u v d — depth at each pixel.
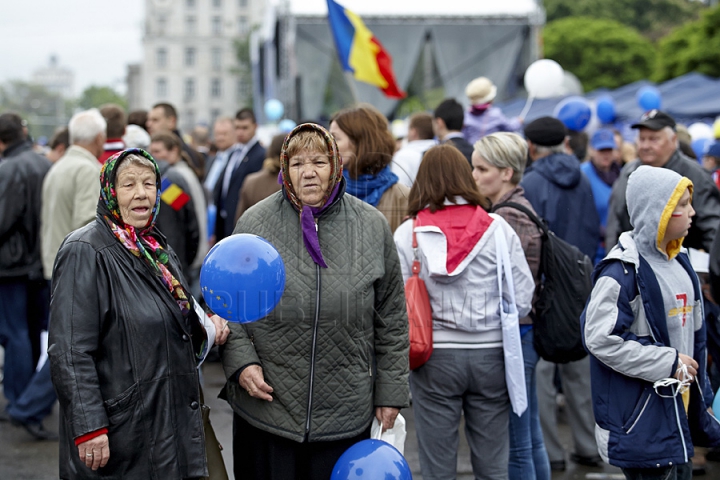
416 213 3.84
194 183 6.96
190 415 3.04
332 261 3.20
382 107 13.02
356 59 10.04
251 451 3.29
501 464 3.78
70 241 2.97
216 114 61.84
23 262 5.86
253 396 3.21
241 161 8.12
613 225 5.31
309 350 3.16
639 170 3.43
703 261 4.77
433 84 13.00
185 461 3.01
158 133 6.83
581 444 5.16
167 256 3.14
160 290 3.03
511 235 3.81
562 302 4.04
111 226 3.03
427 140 6.66
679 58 32.44
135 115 8.23
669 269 3.40
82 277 2.93
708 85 13.54
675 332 3.38
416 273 3.76
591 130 9.96
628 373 3.26
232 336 3.23
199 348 3.18
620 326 3.30
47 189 5.50
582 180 5.32
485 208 3.81
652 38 64.81
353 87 12.63
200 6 61.22
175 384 3.01
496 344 3.75
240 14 61.16
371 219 3.32
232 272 2.89
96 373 2.91
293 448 3.23
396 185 4.26
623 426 3.31
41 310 6.22
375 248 3.27
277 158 6.24
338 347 3.17
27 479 4.86
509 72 13.09
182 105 61.88
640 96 11.08
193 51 61.56
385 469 3.07
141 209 3.05
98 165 5.61
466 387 3.75
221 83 61.72
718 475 4.98
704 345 3.54
